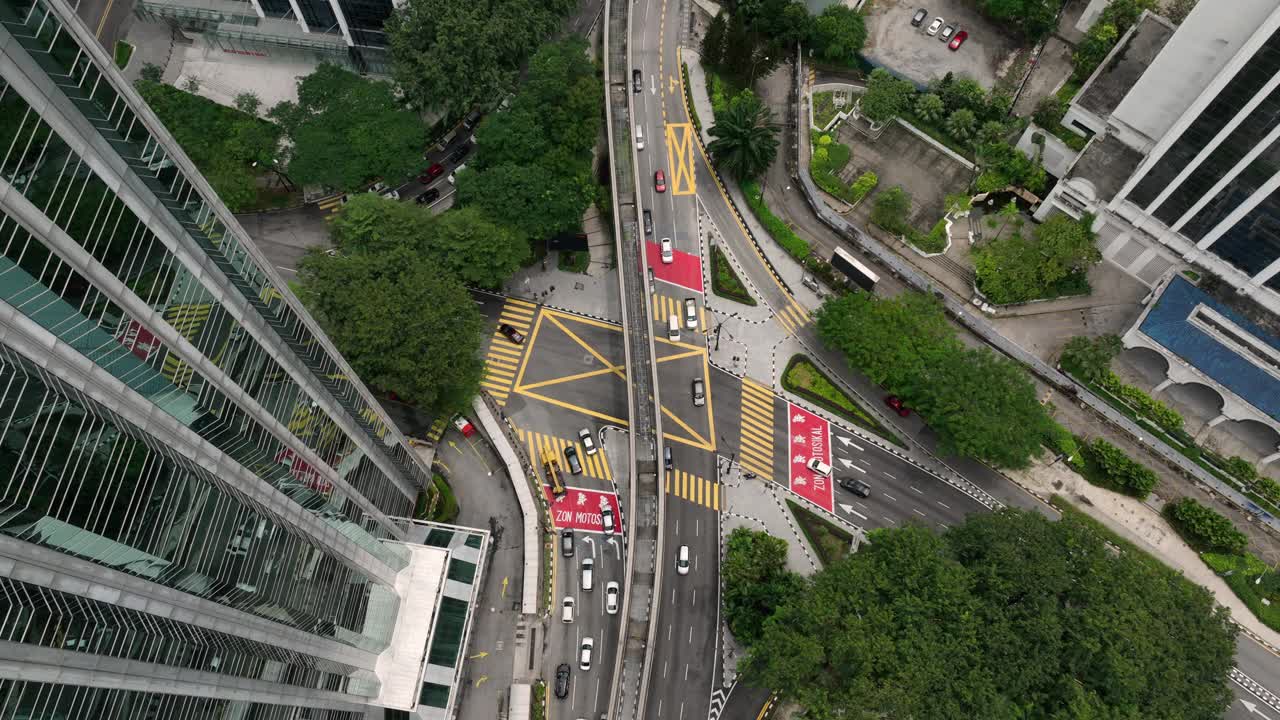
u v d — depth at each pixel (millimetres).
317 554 90188
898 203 143750
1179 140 119625
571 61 145750
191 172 65125
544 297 144250
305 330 86250
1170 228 131125
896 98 150500
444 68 140625
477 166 142750
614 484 131250
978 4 163125
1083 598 104500
